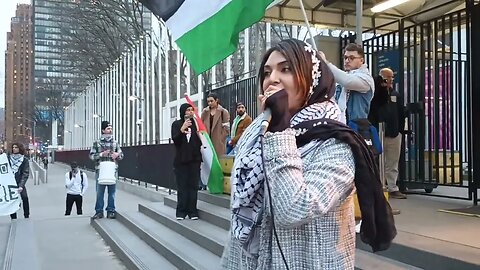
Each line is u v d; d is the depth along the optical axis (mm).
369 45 8633
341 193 1689
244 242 1813
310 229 1704
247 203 1798
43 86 68625
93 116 36469
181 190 7906
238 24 5340
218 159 9234
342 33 11867
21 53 105250
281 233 1712
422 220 5281
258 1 5230
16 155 11492
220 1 5422
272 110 1741
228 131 10094
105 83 33500
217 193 8820
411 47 8367
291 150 1674
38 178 26375
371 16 10086
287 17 9906
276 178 1646
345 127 1762
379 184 1801
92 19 33125
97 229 9773
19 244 8383
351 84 4566
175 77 20422
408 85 7898
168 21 5711
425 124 7773
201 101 16422
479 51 6262
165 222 8430
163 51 21531
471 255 3744
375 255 4410
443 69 7441
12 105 103875
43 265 7195
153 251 7246
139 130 25109
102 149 10570
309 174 1683
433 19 7574
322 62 1942
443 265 3779
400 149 7402
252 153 1803
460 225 4973
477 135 6277
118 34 33250
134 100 25812
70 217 11727
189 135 7879
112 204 10594
